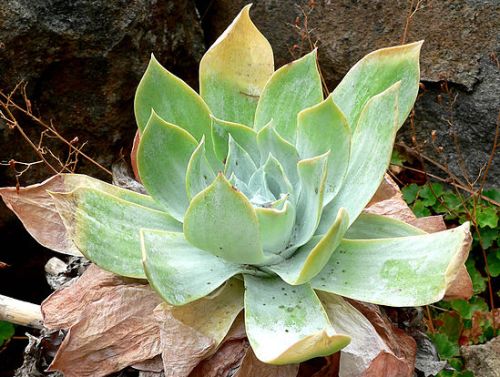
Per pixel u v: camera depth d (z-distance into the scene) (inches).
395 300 14.2
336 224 13.2
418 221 18.1
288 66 17.1
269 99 17.3
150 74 16.8
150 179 16.2
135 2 28.3
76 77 27.9
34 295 31.0
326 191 15.8
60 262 20.3
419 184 33.3
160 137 16.0
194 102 17.1
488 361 27.4
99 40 27.6
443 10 30.1
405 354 16.0
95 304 15.3
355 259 15.3
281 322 14.3
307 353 12.5
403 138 32.9
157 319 14.8
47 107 28.0
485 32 29.7
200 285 15.0
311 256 13.6
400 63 16.5
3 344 29.9
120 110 29.2
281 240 15.3
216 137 16.6
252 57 18.0
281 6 32.7
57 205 14.8
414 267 14.5
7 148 27.6
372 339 14.6
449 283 13.4
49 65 27.3
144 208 16.5
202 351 14.5
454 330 30.4
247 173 16.6
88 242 15.0
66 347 14.8
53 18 26.8
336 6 31.6
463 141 31.4
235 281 15.8
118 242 15.5
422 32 30.6
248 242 14.1
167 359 14.4
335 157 15.7
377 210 18.2
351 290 14.8
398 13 30.9
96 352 15.0
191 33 32.3
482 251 31.5
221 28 34.4
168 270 14.9
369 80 16.9
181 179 16.5
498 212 30.8
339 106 17.3
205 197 13.5
